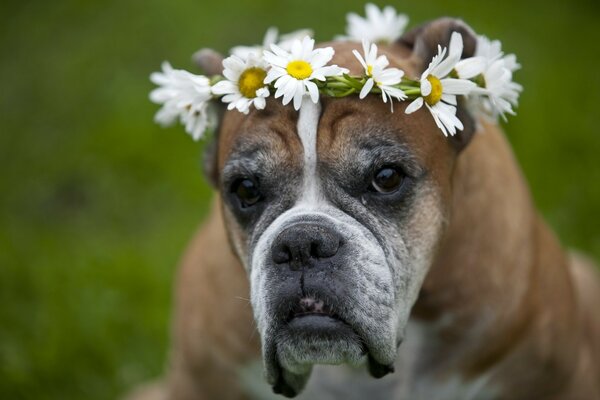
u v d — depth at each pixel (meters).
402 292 4.08
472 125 4.39
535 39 9.73
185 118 4.47
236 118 4.27
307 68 3.90
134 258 7.80
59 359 6.77
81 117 9.61
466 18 9.88
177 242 8.05
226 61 4.06
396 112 4.04
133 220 8.62
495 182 4.78
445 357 4.83
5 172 9.24
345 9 10.03
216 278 4.92
